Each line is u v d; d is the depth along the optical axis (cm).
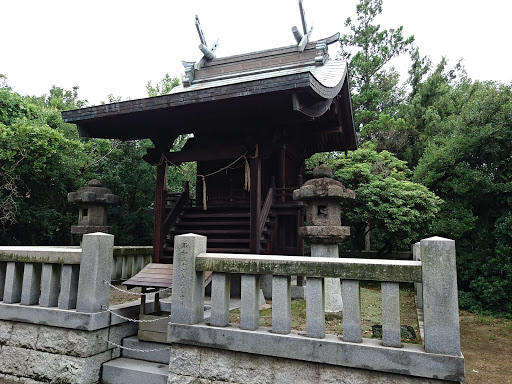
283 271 374
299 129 1018
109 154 1620
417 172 1356
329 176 627
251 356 377
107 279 500
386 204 1179
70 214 1380
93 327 467
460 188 1153
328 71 834
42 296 507
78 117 752
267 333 370
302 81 563
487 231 1152
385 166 1441
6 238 1220
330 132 1016
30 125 1105
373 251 1620
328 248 584
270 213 845
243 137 832
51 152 1148
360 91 2280
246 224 815
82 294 479
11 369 506
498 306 1009
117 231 1521
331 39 920
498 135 1120
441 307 311
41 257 514
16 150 1089
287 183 1044
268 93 595
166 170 843
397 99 2442
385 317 334
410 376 313
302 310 583
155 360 504
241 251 731
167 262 806
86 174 1468
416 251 732
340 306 581
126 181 1589
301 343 351
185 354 408
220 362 389
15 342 512
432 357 304
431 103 2033
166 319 507
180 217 884
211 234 834
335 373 339
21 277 545
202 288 432
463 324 901
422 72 2258
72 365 466
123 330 538
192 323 410
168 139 850
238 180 985
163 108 674
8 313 520
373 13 2347
